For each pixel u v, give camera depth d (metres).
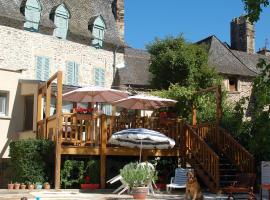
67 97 19.81
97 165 17.31
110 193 15.71
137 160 18.62
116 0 35.75
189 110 22.62
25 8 28.84
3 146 20.66
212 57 36.94
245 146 19.38
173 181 16.66
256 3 12.95
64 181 16.83
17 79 21.44
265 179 16.31
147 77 33.78
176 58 30.12
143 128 16.84
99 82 32.09
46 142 16.83
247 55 40.72
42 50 29.27
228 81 36.09
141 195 13.87
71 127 17.06
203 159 17.17
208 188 17.30
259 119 17.06
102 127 17.36
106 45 33.00
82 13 33.12
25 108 21.48
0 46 27.34
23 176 16.58
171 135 18.58
